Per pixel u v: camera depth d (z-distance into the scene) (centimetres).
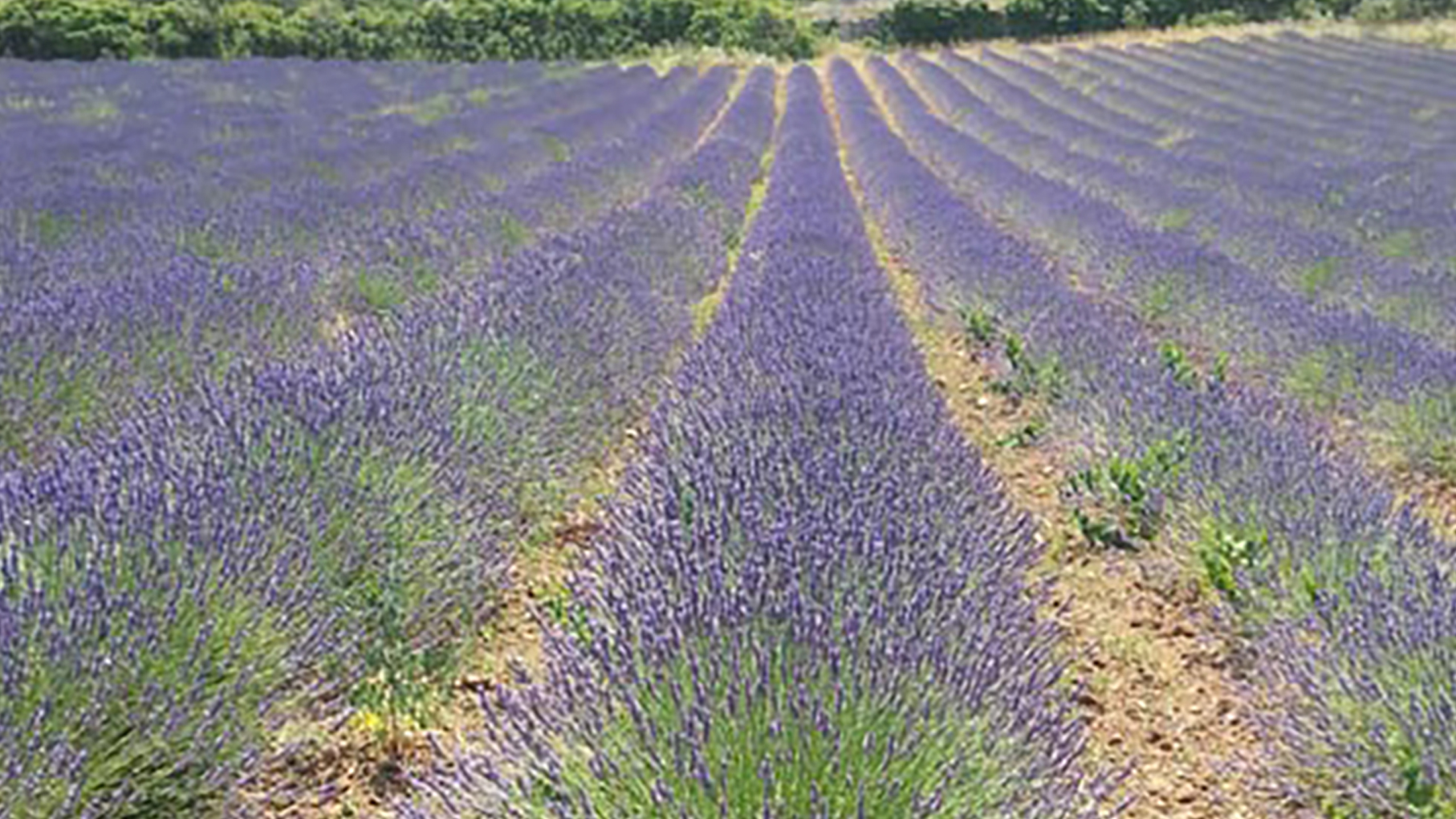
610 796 243
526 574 422
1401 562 372
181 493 325
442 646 356
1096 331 670
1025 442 589
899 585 314
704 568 312
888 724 249
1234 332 722
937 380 707
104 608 270
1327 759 304
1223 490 434
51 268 655
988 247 890
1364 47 3119
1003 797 247
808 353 542
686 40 3838
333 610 320
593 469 522
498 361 501
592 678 270
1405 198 1134
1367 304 763
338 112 1767
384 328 556
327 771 300
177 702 260
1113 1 4094
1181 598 417
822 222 984
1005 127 1909
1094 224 1020
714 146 1557
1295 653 332
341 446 377
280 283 669
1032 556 412
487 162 1275
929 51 3834
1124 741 337
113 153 1205
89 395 475
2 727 234
